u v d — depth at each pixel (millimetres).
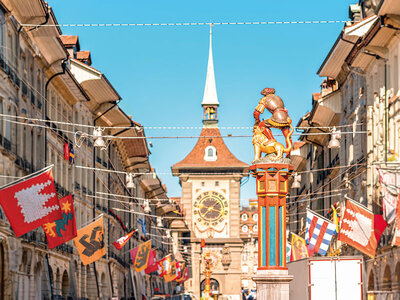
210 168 158000
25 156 45750
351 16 63906
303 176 95250
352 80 61656
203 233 156750
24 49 46094
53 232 35594
